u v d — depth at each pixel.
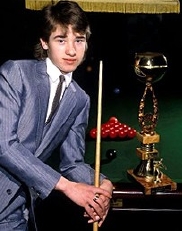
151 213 2.70
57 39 2.06
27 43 7.04
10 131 2.05
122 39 7.24
